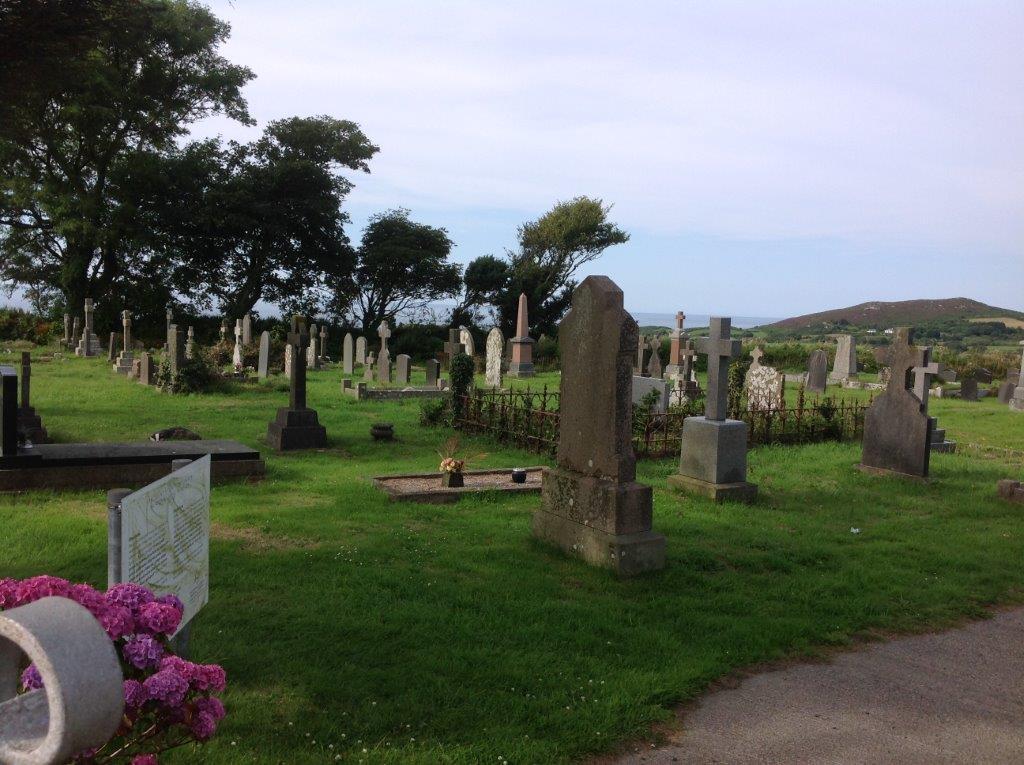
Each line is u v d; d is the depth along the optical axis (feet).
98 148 137.18
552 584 22.91
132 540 12.53
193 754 13.00
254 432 51.34
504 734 14.35
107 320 143.95
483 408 53.93
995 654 19.67
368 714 14.74
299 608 19.84
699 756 14.35
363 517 29.78
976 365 126.11
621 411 24.90
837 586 23.77
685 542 27.99
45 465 32.35
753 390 62.95
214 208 145.59
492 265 184.03
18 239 143.33
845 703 16.70
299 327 46.78
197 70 137.49
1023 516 33.96
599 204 183.83
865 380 110.63
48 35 26.53
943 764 14.46
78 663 7.40
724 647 18.98
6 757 7.48
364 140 167.02
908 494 37.93
